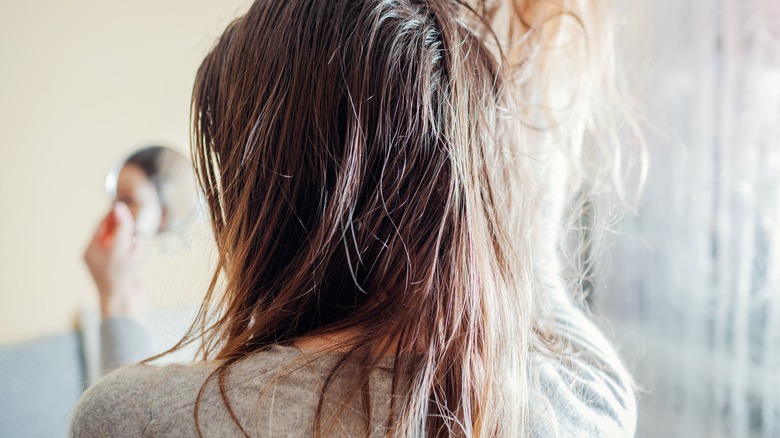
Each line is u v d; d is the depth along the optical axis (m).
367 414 0.31
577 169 0.55
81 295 1.01
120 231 0.74
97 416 0.32
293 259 0.35
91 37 0.99
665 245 1.16
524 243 0.41
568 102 0.52
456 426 0.32
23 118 0.94
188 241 0.87
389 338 0.32
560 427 0.34
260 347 0.34
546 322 0.41
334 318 0.35
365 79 0.33
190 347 0.54
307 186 0.34
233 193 0.36
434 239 0.33
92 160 1.01
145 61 1.04
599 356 0.41
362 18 0.34
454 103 0.34
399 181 0.33
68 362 0.93
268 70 0.34
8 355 0.85
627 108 0.72
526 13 0.52
